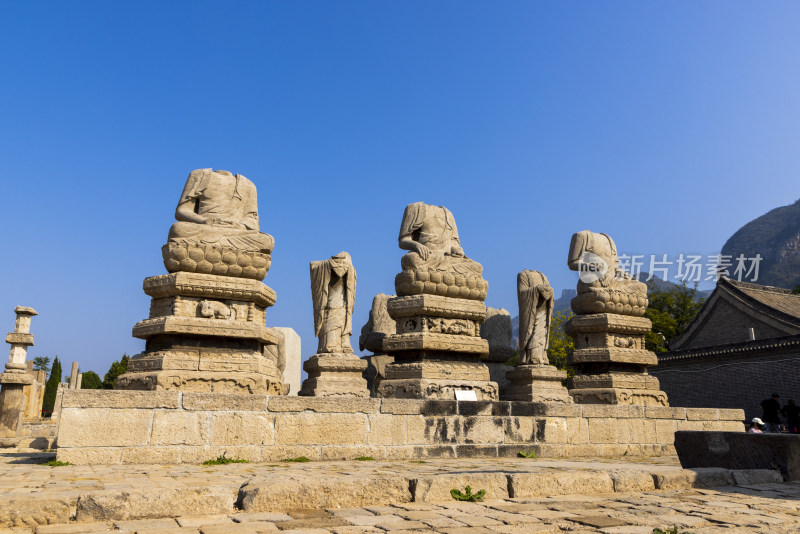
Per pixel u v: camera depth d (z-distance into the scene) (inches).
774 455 349.7
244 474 333.7
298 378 821.2
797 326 1210.6
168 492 221.1
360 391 560.1
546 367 637.9
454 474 273.6
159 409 399.2
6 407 850.8
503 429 517.0
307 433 438.9
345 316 582.6
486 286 625.3
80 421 381.4
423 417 484.1
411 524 212.8
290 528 203.8
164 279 473.7
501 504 254.8
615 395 642.2
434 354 589.0
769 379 1125.1
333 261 581.9
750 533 211.3
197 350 471.2
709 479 320.5
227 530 197.9
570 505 255.9
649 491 301.6
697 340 1446.9
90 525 202.7
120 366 1964.8
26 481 294.8
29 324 892.0
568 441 545.3
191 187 506.6
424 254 600.4
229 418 416.2
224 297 486.3
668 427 600.4
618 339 684.1
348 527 206.4
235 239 497.0
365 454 455.2
